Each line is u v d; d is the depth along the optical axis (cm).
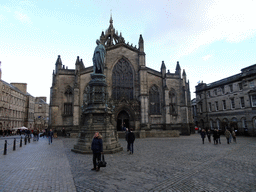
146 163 1156
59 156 1418
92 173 920
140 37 4853
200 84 6019
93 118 1678
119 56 4728
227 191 684
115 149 1598
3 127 6103
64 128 4156
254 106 4216
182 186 733
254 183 775
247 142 2695
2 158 1359
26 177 852
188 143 2467
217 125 5362
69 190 683
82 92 4509
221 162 1196
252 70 4272
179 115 5003
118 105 4334
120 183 766
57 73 4547
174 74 5172
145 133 3484
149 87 4894
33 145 2333
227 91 5034
